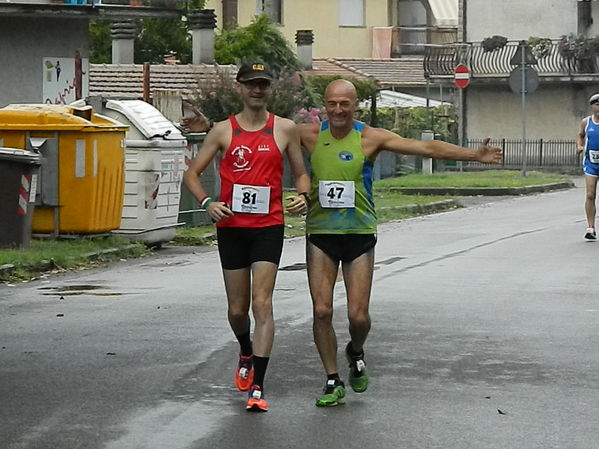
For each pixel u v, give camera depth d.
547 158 75.06
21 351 15.42
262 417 12.05
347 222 12.48
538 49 72.94
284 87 45.72
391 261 25.22
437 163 64.94
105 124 27.03
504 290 20.80
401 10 95.06
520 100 75.69
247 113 12.46
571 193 49.56
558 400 12.79
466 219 36.69
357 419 11.97
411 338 16.28
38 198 26.25
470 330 16.91
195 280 22.48
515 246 28.11
